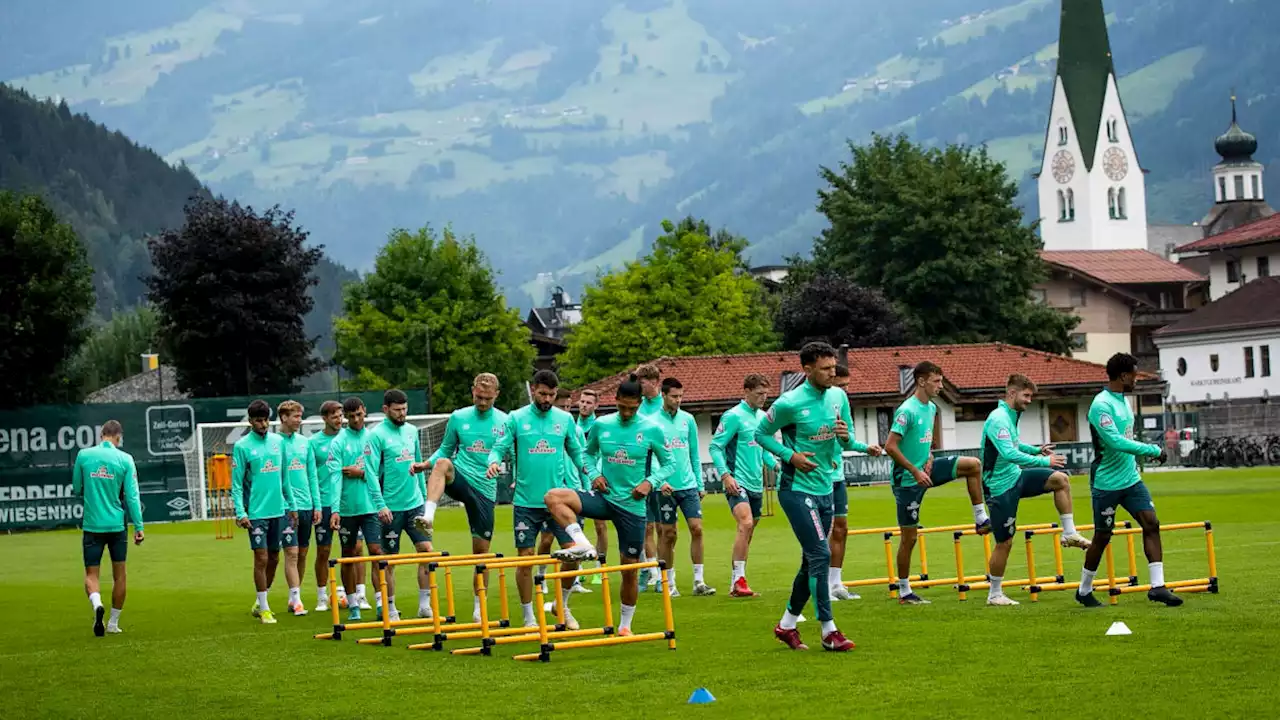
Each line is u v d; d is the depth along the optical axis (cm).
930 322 8406
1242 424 7088
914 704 1076
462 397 7681
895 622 1538
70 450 4947
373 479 1777
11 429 4884
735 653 1363
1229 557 2139
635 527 1488
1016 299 8538
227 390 7488
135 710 1197
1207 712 1008
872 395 6444
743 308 7612
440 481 1658
